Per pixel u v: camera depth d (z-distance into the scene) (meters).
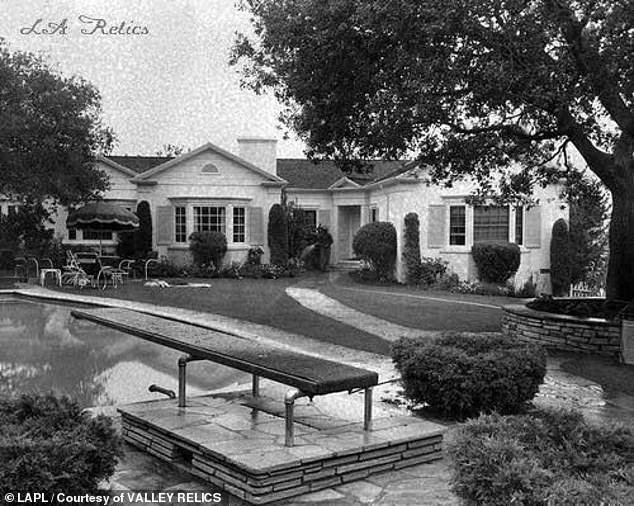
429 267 21.30
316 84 9.90
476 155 10.83
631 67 8.70
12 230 22.61
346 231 28.33
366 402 4.84
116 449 3.55
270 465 3.99
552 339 10.12
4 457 3.12
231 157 24.61
